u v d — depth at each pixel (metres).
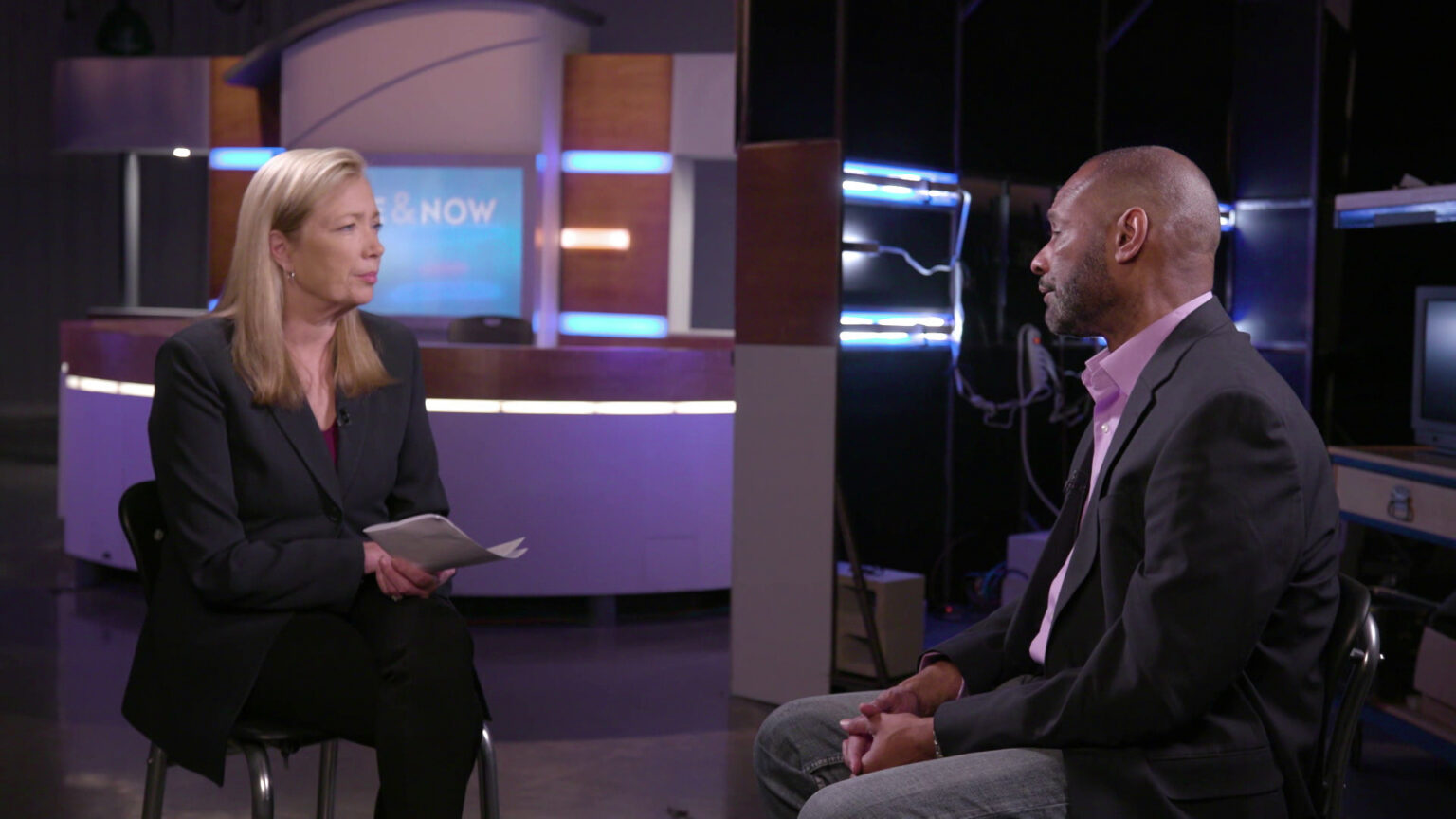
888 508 5.11
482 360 5.29
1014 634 1.88
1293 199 5.46
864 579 4.29
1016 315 5.71
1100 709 1.58
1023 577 5.29
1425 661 3.48
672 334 8.13
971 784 1.62
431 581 2.01
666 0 10.90
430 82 8.02
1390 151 4.77
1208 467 1.55
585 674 4.70
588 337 8.23
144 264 13.28
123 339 5.66
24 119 13.16
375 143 8.12
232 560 1.94
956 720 1.71
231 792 3.46
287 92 8.29
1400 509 3.48
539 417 5.34
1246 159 5.63
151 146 9.25
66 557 6.64
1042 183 5.68
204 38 12.84
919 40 4.71
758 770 2.03
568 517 5.40
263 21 12.73
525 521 5.37
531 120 7.97
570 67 8.15
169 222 13.25
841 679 4.25
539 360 5.31
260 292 2.06
